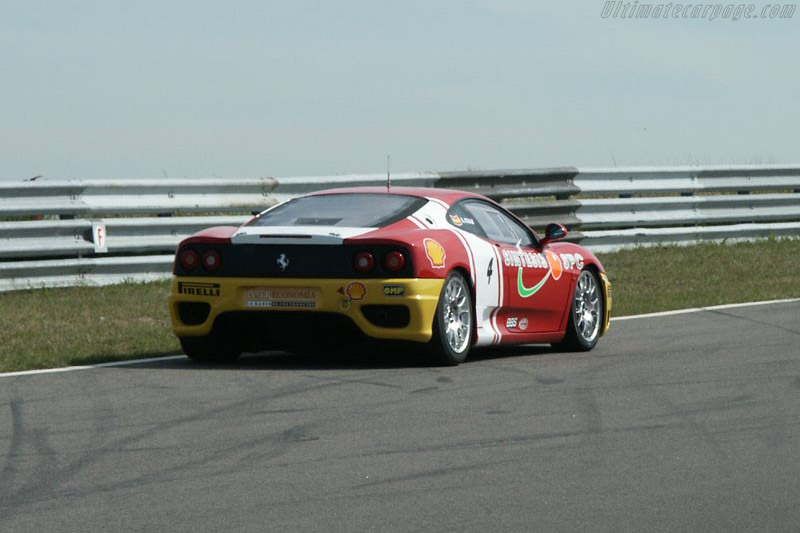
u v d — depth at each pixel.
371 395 19.05
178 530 11.73
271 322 21.59
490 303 23.33
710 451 15.26
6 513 12.32
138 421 16.95
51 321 28.89
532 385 20.14
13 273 33.22
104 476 13.86
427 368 22.03
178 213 39.28
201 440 15.72
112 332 27.47
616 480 13.73
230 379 20.58
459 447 15.34
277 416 17.31
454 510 12.45
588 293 26.28
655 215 48.28
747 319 30.33
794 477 13.93
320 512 12.36
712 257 45.72
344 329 21.38
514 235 24.92
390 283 21.11
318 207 22.94
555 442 15.70
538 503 12.74
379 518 12.14
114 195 35.53
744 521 12.14
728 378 20.95
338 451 15.09
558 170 45.56
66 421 16.97
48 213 33.97
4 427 16.59
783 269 43.34
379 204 22.88
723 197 50.09
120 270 35.34
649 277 41.12
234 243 21.66
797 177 52.53
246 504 12.66
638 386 20.09
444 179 43.12
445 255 21.98
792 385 20.19
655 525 11.98
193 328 22.03
